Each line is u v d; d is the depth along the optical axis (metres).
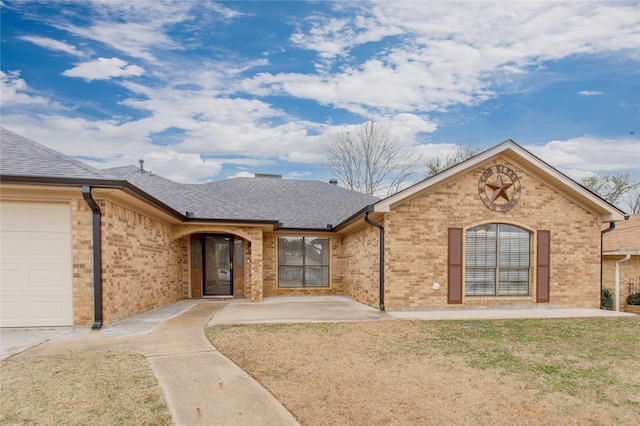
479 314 10.80
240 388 4.98
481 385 5.23
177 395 4.70
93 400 4.48
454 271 11.55
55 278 8.09
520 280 12.13
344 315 10.38
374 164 31.62
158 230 11.67
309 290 16.19
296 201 18.39
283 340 7.49
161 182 14.94
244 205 17.19
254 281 13.66
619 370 5.97
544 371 5.86
